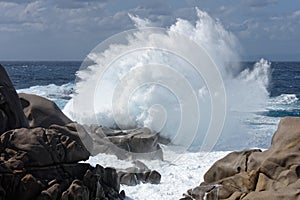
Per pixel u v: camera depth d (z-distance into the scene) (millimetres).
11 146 14250
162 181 18578
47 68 146875
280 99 51719
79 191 13938
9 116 16312
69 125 19641
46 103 21453
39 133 14938
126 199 16688
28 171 13859
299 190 13734
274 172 14969
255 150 16641
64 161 15039
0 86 16609
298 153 15195
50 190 13602
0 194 12891
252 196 13922
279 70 119000
